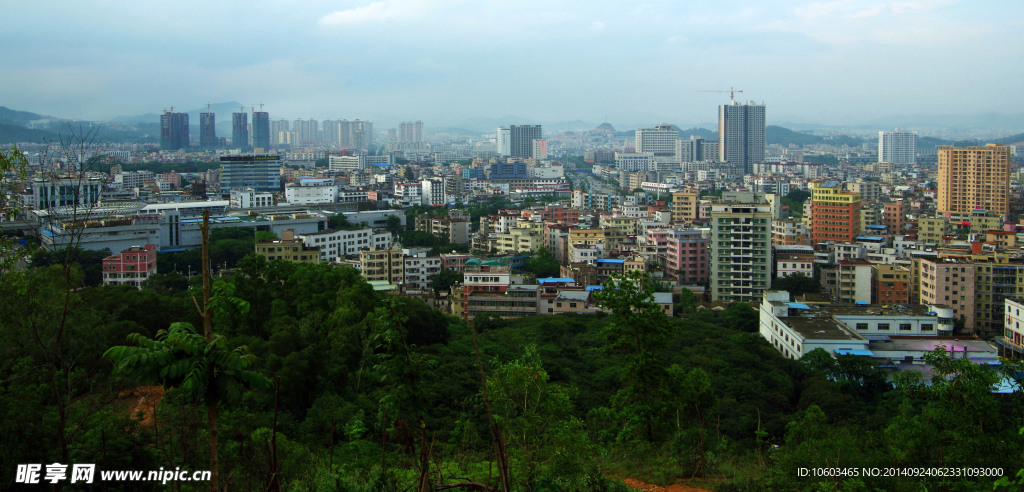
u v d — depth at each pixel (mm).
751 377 142750
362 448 67625
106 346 90438
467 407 110562
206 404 39781
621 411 83688
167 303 130875
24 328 68438
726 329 198250
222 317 131125
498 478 55750
